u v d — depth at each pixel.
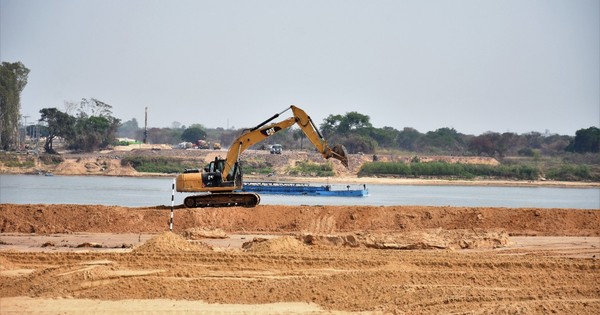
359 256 41.84
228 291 34.50
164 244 42.66
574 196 145.50
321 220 59.59
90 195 116.50
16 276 37.38
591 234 57.56
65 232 56.75
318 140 61.38
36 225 57.31
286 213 60.47
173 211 59.41
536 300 33.72
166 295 34.06
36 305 32.53
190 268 38.38
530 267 40.03
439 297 33.88
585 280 37.69
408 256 42.25
